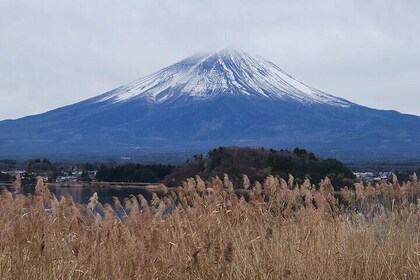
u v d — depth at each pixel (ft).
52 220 28.45
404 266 28.50
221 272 26.73
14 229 26.35
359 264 28.40
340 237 29.68
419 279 27.86
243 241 28.25
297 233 29.48
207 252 27.58
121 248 27.68
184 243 28.50
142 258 27.14
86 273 25.62
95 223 29.04
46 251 25.79
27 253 25.34
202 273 27.02
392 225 31.17
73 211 29.58
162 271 27.14
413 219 32.09
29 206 28.48
